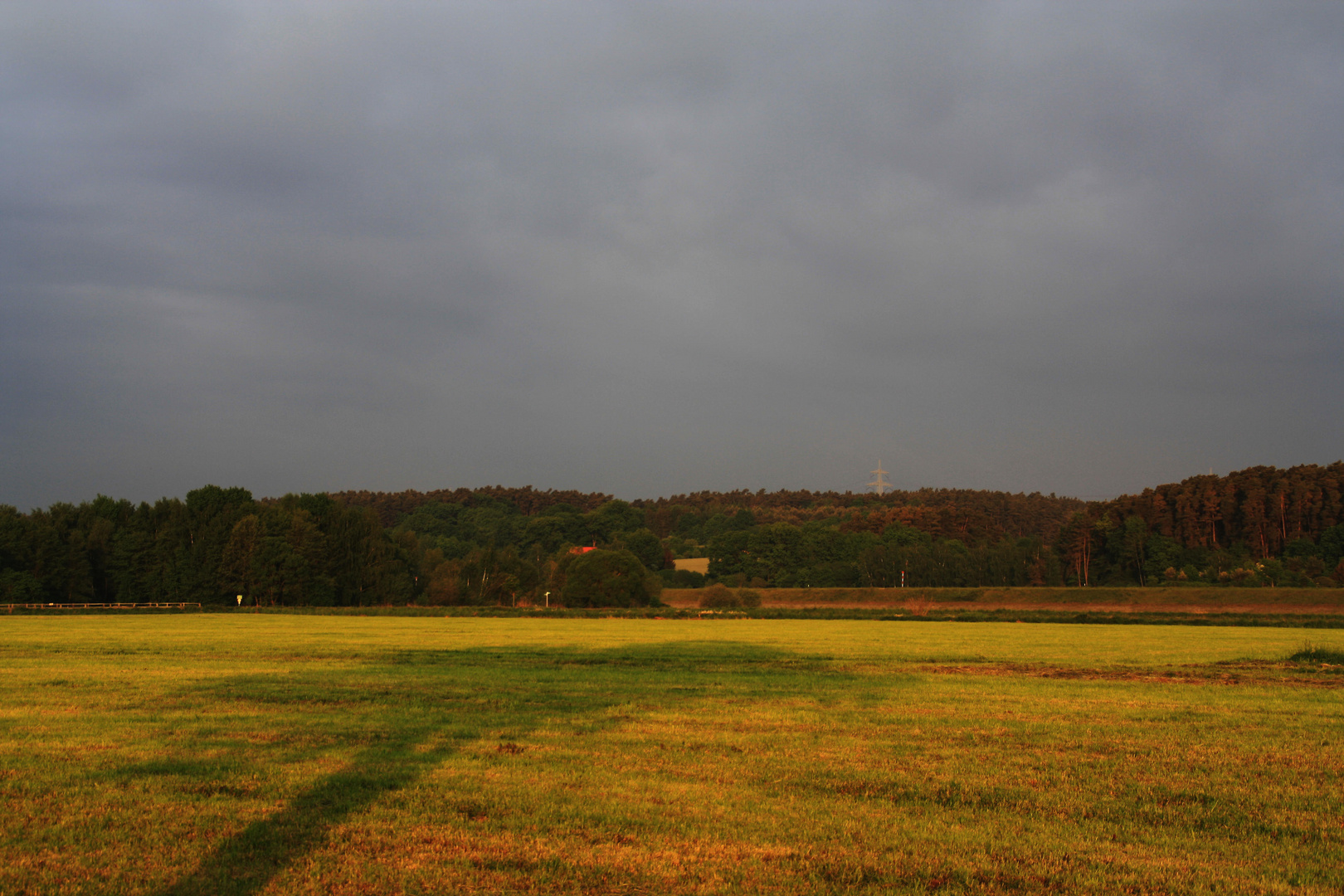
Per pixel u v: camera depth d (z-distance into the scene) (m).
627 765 12.65
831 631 53.28
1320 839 9.84
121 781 11.43
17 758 12.70
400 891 7.98
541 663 27.92
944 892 8.14
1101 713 17.73
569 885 8.17
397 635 44.88
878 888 8.23
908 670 26.55
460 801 10.67
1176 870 8.78
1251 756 13.73
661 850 9.07
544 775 11.95
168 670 24.73
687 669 26.42
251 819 9.88
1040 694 20.73
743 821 10.09
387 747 13.62
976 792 11.48
